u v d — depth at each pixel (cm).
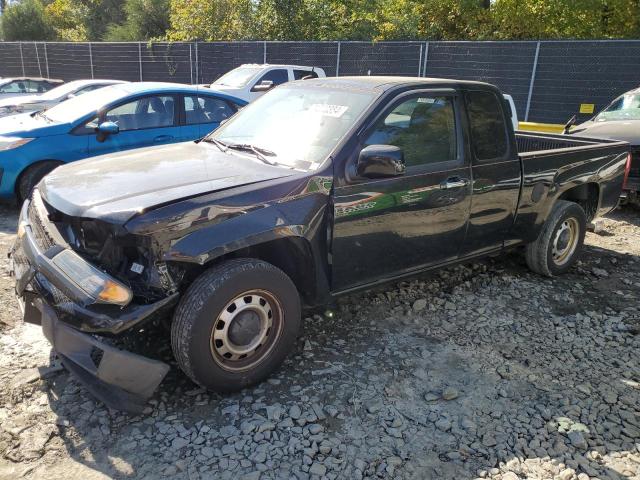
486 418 318
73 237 323
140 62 1964
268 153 375
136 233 282
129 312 285
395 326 420
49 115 730
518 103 1441
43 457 273
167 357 357
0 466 265
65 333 294
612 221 773
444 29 2062
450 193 408
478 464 283
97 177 341
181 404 317
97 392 296
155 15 2605
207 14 2080
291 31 2041
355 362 368
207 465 273
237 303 311
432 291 486
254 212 316
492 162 438
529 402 334
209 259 298
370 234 370
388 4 2098
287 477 268
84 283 286
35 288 316
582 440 300
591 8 1808
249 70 1321
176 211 293
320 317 426
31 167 670
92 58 2070
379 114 373
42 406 309
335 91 407
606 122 871
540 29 1888
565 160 503
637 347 407
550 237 512
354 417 314
